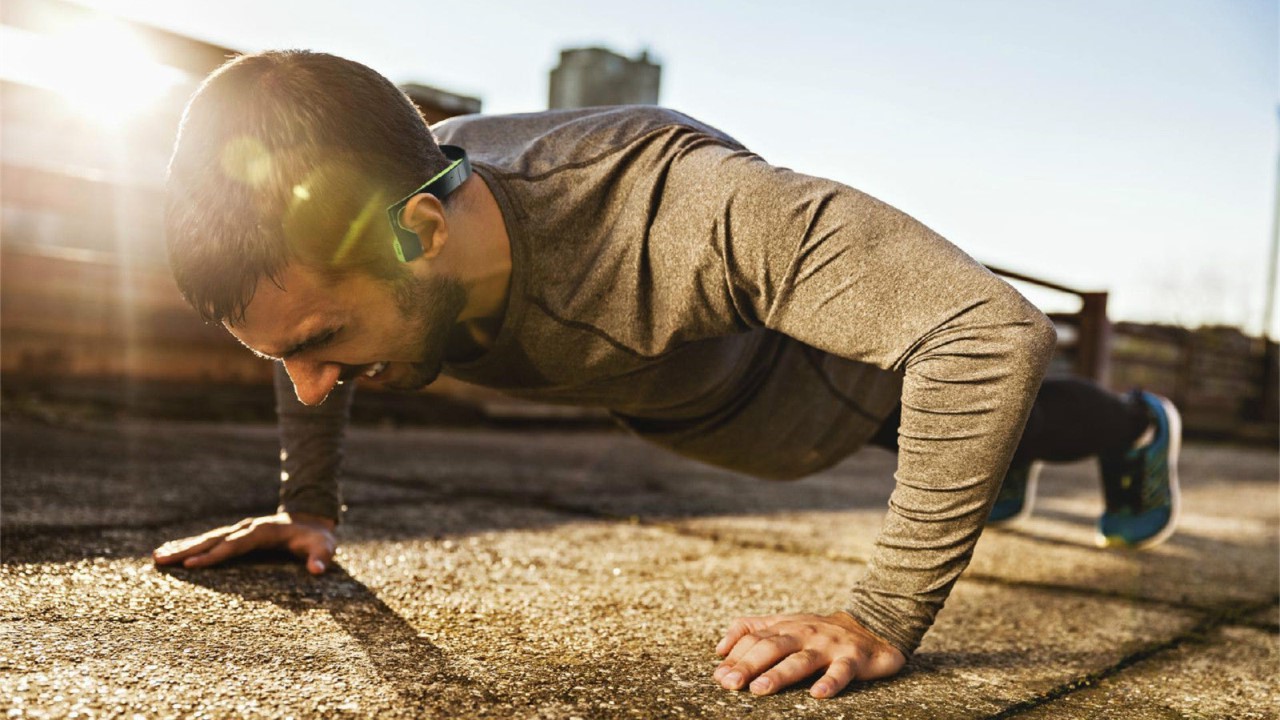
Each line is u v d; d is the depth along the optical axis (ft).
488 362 3.58
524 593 4.08
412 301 2.95
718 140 3.55
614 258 3.34
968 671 3.44
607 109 3.79
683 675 3.11
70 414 10.66
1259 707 3.27
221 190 2.62
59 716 2.38
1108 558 6.23
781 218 3.09
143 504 5.47
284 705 2.58
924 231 3.13
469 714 2.62
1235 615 4.72
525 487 7.79
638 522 6.36
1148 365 30.17
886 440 5.07
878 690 3.12
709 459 4.65
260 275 2.64
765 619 3.35
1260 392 34.73
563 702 2.77
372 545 4.79
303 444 4.32
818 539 6.18
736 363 4.02
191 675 2.75
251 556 4.23
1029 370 2.94
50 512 4.98
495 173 3.35
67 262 11.59
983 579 5.27
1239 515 9.25
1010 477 6.49
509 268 3.29
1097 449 6.08
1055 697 3.23
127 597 3.51
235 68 2.77
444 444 11.30
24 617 3.16
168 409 11.96
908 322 3.01
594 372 3.61
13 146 11.98
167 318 12.42
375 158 2.74
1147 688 3.41
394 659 3.05
